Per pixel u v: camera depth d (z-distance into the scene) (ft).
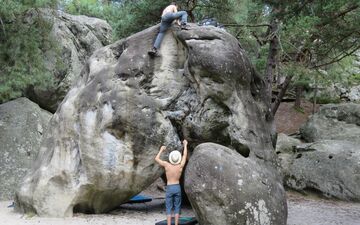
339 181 42.52
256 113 29.25
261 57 58.59
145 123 29.14
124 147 29.12
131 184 29.71
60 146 30.48
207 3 53.06
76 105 30.81
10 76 43.09
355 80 83.30
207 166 23.31
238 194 22.74
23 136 45.50
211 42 28.73
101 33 66.74
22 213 30.86
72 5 81.15
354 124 52.65
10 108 48.14
